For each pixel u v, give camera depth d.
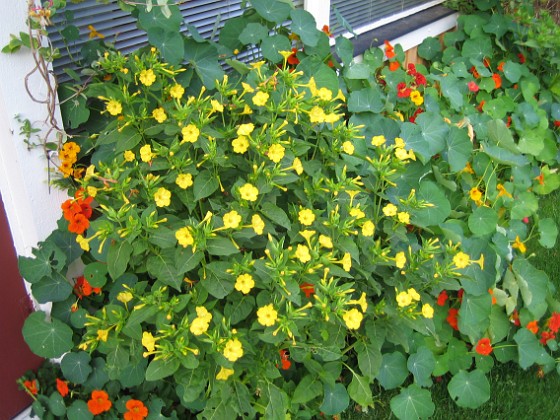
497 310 1.11
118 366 0.86
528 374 1.11
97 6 0.97
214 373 0.81
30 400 0.97
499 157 1.25
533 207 1.37
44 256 0.87
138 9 0.95
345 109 1.22
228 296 0.84
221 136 0.86
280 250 0.80
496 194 1.29
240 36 1.04
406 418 0.97
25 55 0.83
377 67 1.37
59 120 0.90
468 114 1.45
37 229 0.90
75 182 0.93
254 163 0.86
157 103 0.95
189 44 0.98
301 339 0.85
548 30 1.72
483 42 1.66
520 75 1.64
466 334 1.08
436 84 1.45
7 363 0.93
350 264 0.83
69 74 0.88
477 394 1.02
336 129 0.94
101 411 0.89
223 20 1.19
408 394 0.98
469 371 1.12
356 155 0.98
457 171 1.22
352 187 0.89
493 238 1.16
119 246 0.79
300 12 1.11
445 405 1.05
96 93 0.90
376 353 0.91
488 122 1.32
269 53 1.05
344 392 0.94
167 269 0.79
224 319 0.78
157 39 0.92
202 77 0.98
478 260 1.05
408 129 1.14
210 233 0.78
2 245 0.89
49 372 0.96
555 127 1.74
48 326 0.88
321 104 0.94
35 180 0.88
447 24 1.78
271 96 0.92
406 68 1.59
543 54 1.73
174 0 1.04
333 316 0.82
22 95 0.84
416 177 1.10
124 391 0.95
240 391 0.83
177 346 0.77
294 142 0.89
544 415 1.03
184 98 1.00
